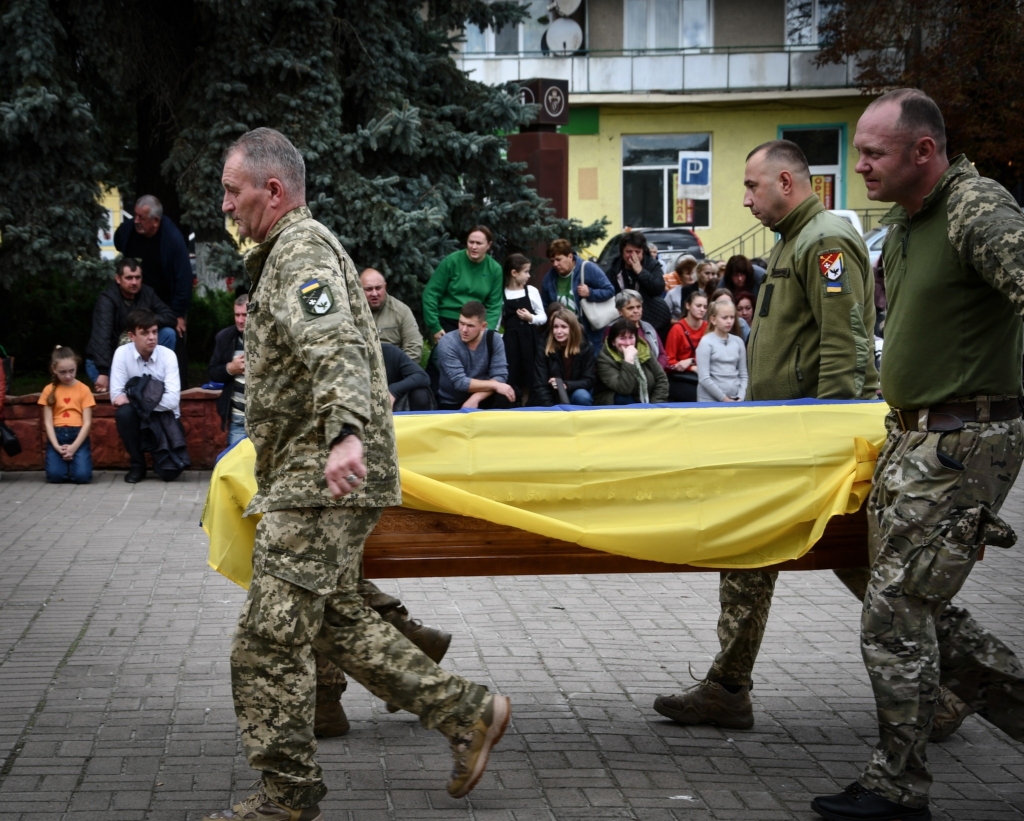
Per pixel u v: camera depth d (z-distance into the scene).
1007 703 3.55
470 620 5.68
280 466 3.14
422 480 3.60
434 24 13.27
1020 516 8.34
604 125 30.22
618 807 3.47
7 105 10.71
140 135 13.18
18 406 10.43
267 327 3.09
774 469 3.74
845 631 5.52
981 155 22.42
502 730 3.35
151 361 10.00
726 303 9.77
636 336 9.77
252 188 3.15
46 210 11.21
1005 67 21.92
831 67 29.42
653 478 3.71
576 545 3.72
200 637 5.31
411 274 11.72
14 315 13.63
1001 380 3.30
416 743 3.97
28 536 7.66
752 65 29.59
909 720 3.30
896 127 3.29
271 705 3.11
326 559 3.09
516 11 13.89
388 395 3.24
